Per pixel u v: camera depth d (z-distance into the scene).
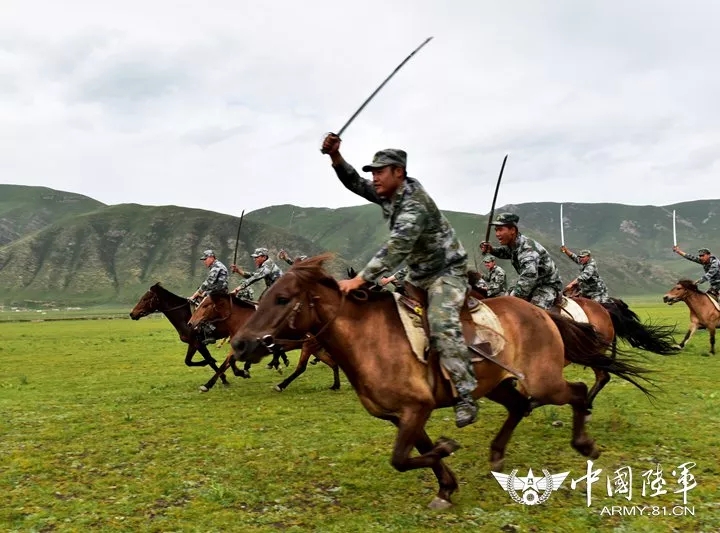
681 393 10.71
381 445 7.72
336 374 12.52
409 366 5.19
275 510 5.62
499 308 6.03
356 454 7.28
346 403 10.97
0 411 10.76
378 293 5.49
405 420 5.16
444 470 5.59
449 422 9.01
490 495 5.86
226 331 12.59
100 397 12.30
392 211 5.31
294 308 5.18
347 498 5.89
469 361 5.29
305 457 7.30
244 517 5.44
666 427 8.16
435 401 5.37
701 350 17.75
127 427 9.25
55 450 7.92
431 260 5.46
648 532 4.95
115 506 5.79
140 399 11.95
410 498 5.84
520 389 6.39
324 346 5.42
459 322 5.33
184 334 13.34
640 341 9.58
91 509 5.72
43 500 5.99
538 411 9.36
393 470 6.70
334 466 6.91
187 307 13.47
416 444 5.59
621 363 6.75
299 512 5.55
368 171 5.28
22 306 139.88
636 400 10.17
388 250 5.03
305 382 13.99
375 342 5.24
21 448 8.04
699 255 17.55
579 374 14.35
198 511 5.60
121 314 91.88
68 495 6.16
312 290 5.27
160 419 9.82
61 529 5.25
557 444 7.52
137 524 5.34
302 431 8.67
